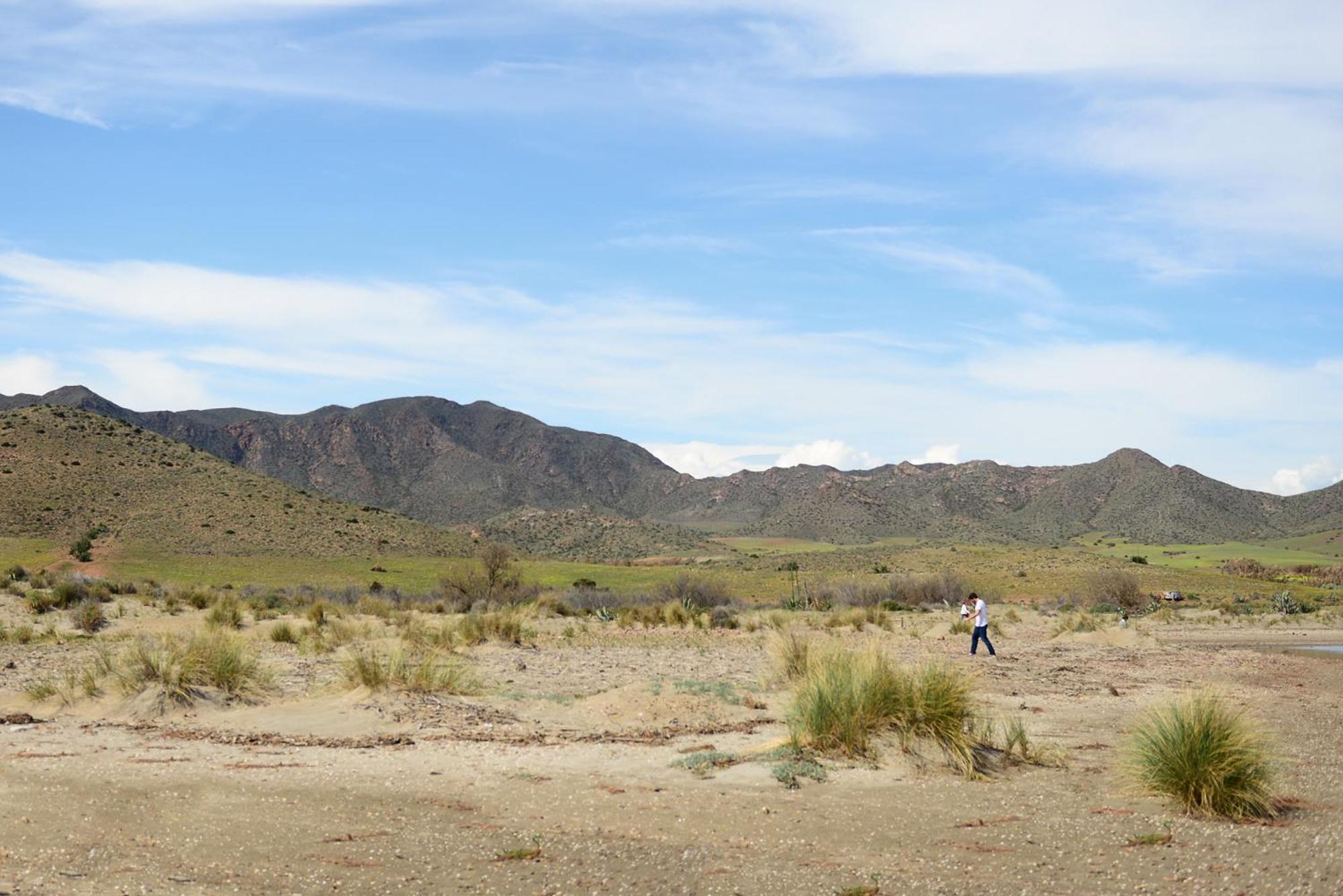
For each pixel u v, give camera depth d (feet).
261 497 359.05
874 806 35.53
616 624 138.72
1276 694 73.41
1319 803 37.35
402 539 351.67
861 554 386.93
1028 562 323.57
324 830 31.55
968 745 42.63
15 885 25.63
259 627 118.01
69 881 26.17
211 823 32.07
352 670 57.52
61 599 134.82
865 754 42.39
